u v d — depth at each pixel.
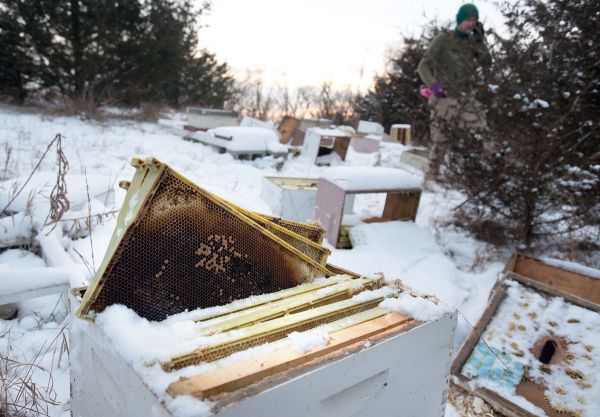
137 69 9.87
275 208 4.22
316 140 7.12
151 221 1.16
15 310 2.20
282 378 0.97
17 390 1.64
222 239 1.34
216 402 0.87
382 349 1.19
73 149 5.81
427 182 5.70
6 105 8.96
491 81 3.62
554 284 2.91
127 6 9.29
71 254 2.55
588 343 2.10
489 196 3.88
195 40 11.52
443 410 1.57
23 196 2.94
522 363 2.14
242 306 1.31
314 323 1.27
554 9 3.39
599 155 3.23
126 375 1.02
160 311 1.25
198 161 6.26
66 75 9.38
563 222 4.00
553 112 3.29
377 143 8.41
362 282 1.56
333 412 1.13
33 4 8.47
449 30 4.34
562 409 1.92
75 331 1.30
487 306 2.43
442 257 3.59
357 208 4.99
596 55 3.24
